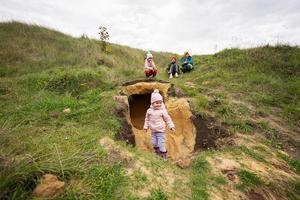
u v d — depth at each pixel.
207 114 5.78
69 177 3.09
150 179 3.43
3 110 5.13
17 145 3.46
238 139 5.00
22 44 11.45
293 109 6.50
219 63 10.70
